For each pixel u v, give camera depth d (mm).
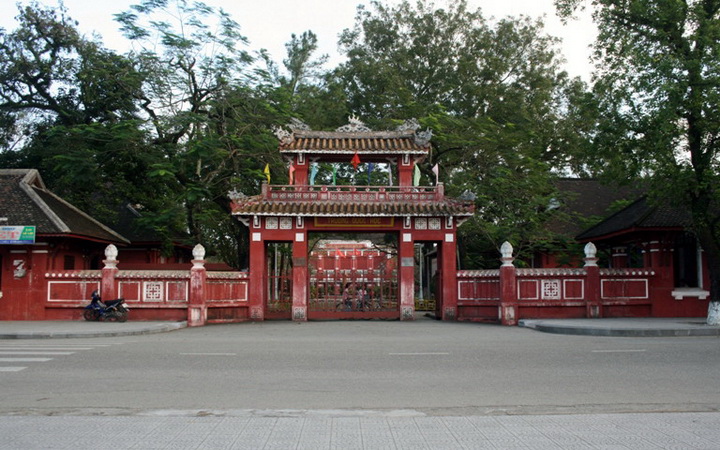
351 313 26703
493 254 40406
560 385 10500
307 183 27938
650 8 20594
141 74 29625
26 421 7973
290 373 11750
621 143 21047
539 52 46562
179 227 36219
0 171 28047
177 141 31594
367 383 10719
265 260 26984
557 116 44656
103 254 31266
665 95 19562
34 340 18344
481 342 17016
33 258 25312
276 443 6957
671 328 19000
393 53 48156
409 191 26734
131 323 23062
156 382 10820
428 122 33625
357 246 56531
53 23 33719
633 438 7148
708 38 19375
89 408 8797
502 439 7117
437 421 7957
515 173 33812
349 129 28141
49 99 34812
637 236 26594
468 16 47875
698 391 9945
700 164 20719
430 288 52094
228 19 30078
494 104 43031
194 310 24062
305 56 46094
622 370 11953
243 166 32406
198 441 7039
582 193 39125
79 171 28469
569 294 25016
